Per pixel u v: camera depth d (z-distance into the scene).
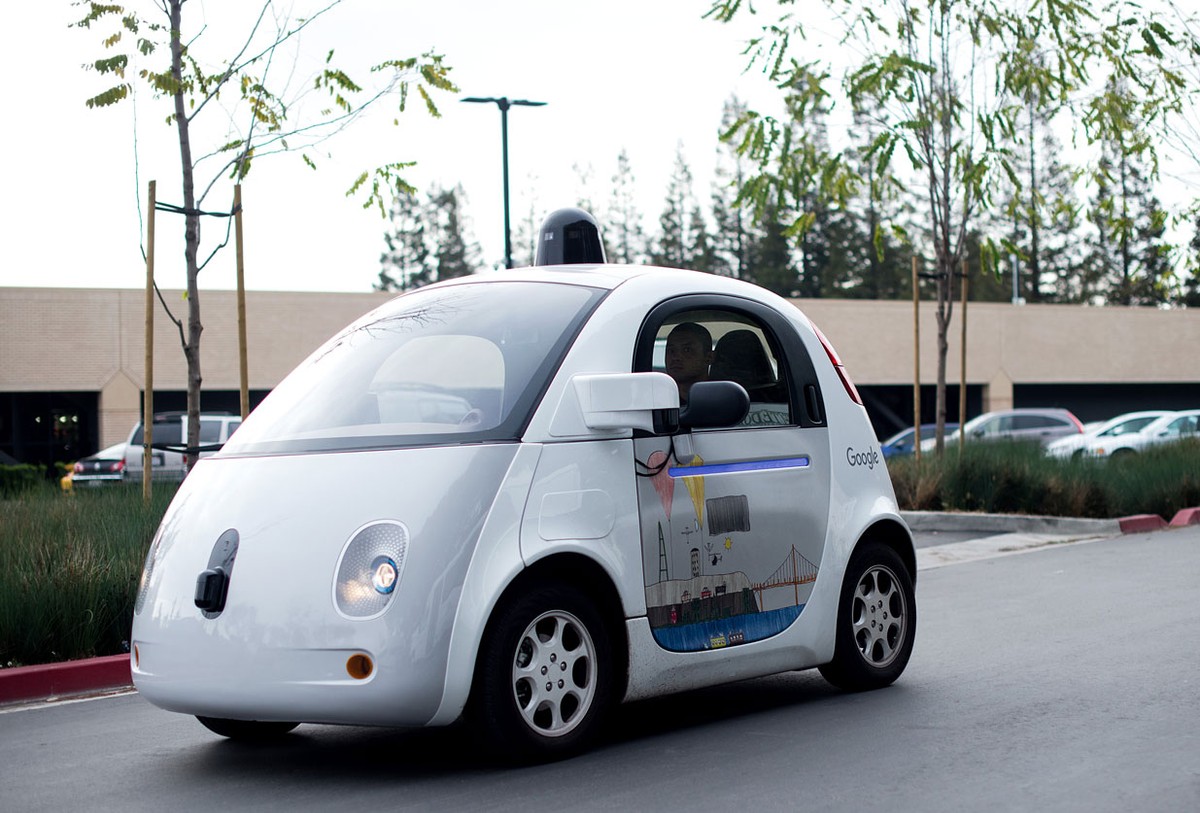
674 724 5.88
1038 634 8.04
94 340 38.97
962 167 17.42
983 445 18.23
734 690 6.66
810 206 77.31
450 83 11.07
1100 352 51.62
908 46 17.08
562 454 5.20
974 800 4.54
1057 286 79.81
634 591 5.35
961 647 7.67
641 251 80.81
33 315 38.53
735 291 6.22
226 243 10.73
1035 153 55.47
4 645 7.80
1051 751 5.20
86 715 6.82
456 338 5.67
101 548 8.67
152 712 6.79
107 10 10.38
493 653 4.92
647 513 5.44
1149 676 6.63
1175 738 5.37
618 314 5.64
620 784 4.84
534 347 5.47
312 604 4.80
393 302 6.30
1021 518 15.39
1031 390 53.69
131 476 22.16
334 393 5.59
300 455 5.21
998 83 17.12
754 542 5.85
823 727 5.73
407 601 4.74
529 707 5.06
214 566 5.02
